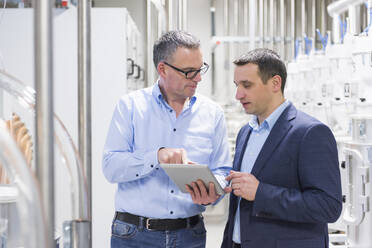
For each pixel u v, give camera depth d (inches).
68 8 113.2
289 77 180.5
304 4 235.9
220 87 248.2
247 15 242.4
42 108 25.4
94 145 118.2
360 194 85.0
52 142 25.7
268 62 61.1
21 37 111.0
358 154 85.0
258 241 60.1
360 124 88.9
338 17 133.6
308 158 57.3
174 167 58.7
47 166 25.5
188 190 62.7
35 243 23.5
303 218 56.4
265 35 237.1
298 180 59.4
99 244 117.6
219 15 248.4
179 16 117.8
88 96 37.1
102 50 118.4
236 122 226.2
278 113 62.5
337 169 58.0
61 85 115.0
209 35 247.4
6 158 23.8
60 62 115.0
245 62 61.8
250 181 58.6
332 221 57.3
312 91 155.8
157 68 69.9
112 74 118.4
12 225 44.3
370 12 105.3
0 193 44.9
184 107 71.8
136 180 69.5
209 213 202.1
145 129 71.3
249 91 61.6
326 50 134.3
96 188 117.8
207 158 72.2
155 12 128.8
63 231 36.6
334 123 140.3
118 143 70.4
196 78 67.5
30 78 111.0
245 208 61.4
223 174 72.1
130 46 126.7
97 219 117.7
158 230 68.4
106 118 118.6
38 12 25.2
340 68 123.9
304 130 58.6
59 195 93.8
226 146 74.7
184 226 69.5
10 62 111.1
